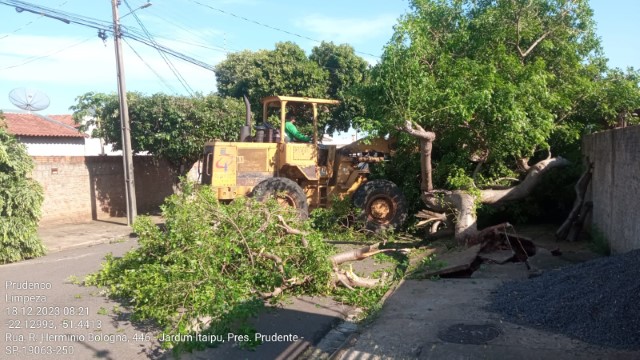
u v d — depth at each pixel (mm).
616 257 6613
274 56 22484
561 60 11141
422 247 10352
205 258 6668
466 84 9594
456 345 5133
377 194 11742
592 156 10297
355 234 11695
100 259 10883
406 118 9484
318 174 12438
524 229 11508
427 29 10508
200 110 17328
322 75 22516
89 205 17000
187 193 7777
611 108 11047
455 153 11227
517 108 9367
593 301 5566
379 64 9984
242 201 7863
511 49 11227
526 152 11219
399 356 5000
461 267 7902
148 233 7680
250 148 12336
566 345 4996
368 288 7527
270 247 7434
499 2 10961
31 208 10695
